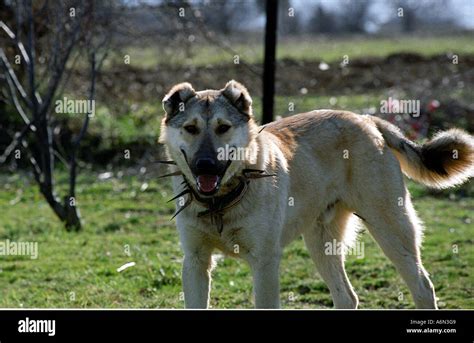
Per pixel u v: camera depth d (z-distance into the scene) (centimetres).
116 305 851
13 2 1403
